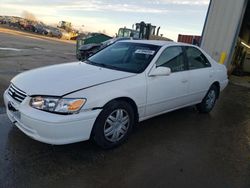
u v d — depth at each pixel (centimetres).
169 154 385
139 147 394
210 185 319
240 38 1340
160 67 417
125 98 376
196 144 429
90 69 404
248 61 1453
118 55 459
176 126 496
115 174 320
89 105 330
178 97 478
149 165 348
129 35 1830
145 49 453
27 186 282
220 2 1095
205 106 579
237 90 952
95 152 363
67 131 318
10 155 333
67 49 1912
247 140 472
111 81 365
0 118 436
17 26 4591
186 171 344
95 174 316
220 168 362
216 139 460
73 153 354
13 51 1327
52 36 4200
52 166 321
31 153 343
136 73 400
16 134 386
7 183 283
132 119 392
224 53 1094
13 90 358
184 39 2453
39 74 378
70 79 355
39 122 312
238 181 335
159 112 449
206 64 561
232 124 549
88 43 1466
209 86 564
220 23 1105
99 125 346
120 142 385
